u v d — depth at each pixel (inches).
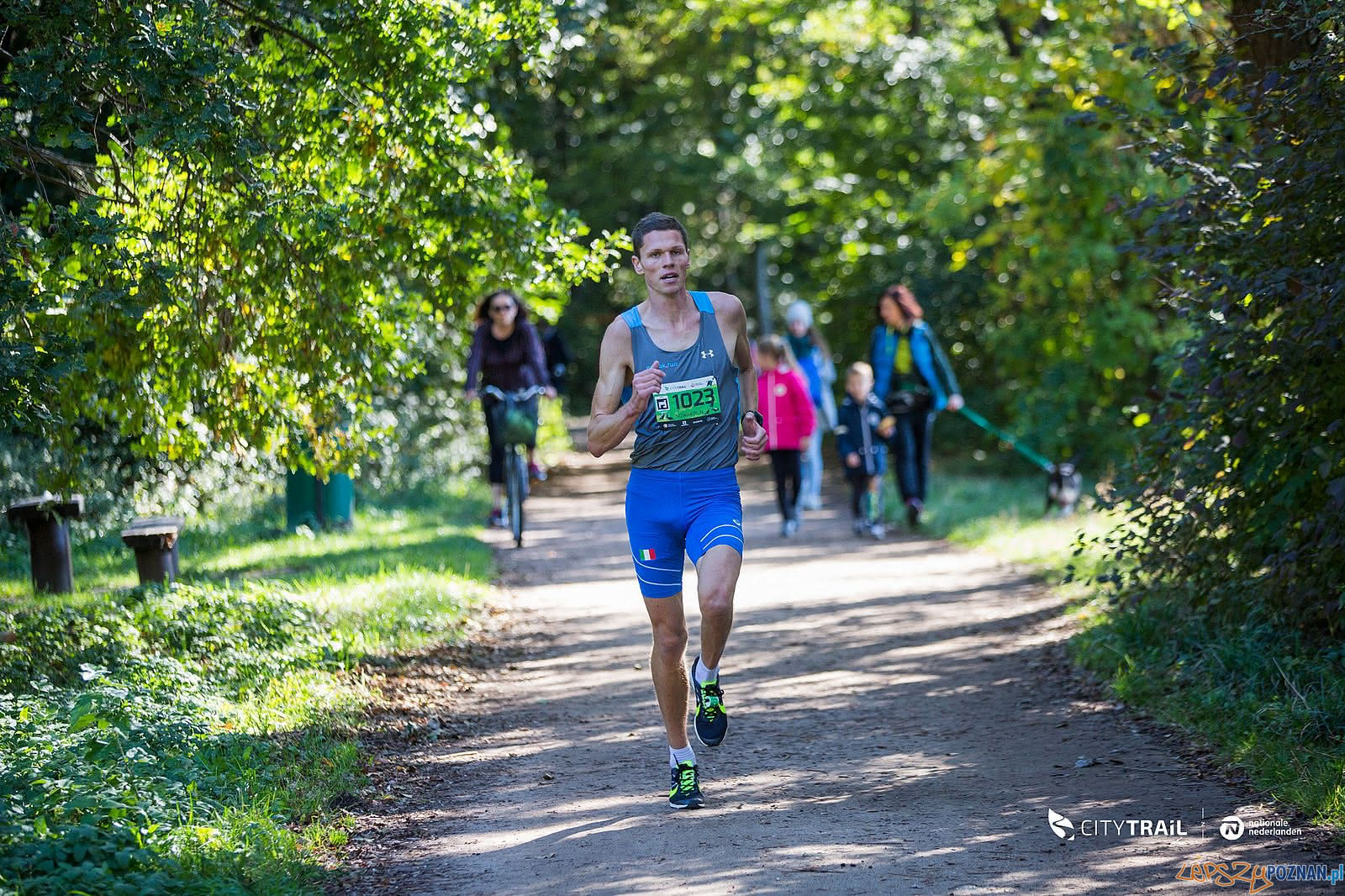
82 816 304.5
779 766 388.2
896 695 473.7
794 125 1823.3
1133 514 513.0
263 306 480.4
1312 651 419.2
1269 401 415.5
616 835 330.3
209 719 416.5
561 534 987.9
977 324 1546.5
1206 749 378.0
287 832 325.1
